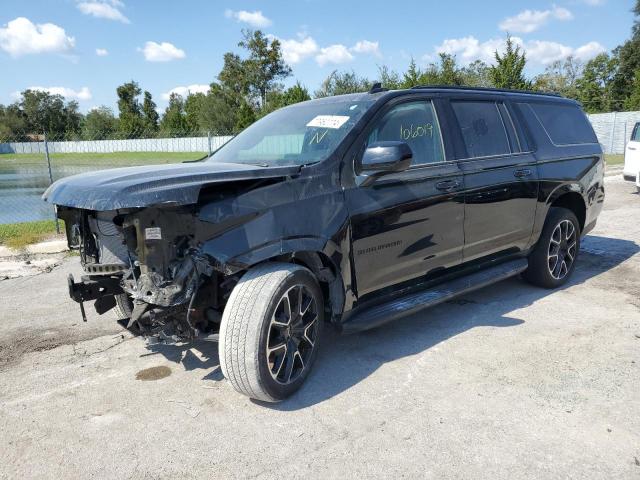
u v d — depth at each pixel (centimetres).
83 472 250
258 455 259
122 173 308
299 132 370
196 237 274
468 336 398
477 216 411
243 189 288
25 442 276
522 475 238
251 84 6406
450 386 322
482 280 425
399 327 421
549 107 512
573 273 566
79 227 341
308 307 317
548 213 494
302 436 274
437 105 402
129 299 390
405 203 356
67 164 1888
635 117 2720
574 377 329
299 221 301
